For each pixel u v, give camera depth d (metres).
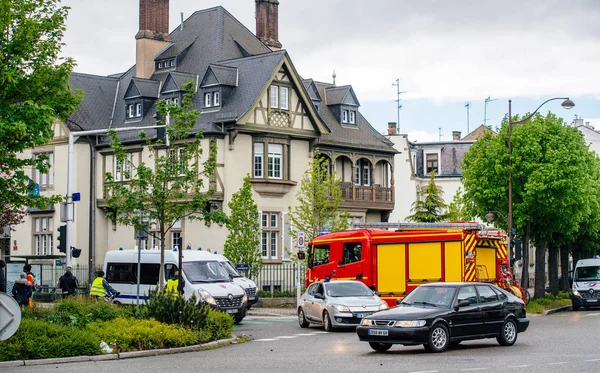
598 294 41.12
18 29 23.42
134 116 50.62
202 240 46.22
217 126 46.06
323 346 22.97
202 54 51.44
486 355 19.95
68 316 23.30
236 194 41.12
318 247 34.38
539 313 37.66
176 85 48.62
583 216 45.94
